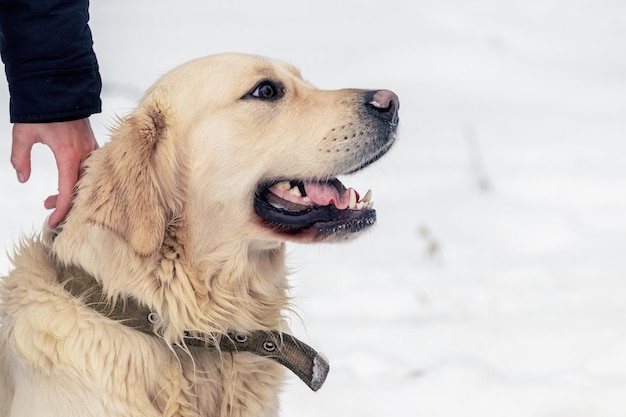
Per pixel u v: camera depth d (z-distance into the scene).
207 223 4.70
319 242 4.90
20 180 4.90
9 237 8.53
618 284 8.38
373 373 6.63
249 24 20.22
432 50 17.88
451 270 9.02
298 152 4.89
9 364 4.60
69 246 4.53
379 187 11.74
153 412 4.46
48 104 4.64
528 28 21.53
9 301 4.62
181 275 4.59
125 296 4.48
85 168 4.64
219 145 4.76
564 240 9.91
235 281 4.75
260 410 4.80
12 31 4.58
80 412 4.35
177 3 22.20
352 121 4.95
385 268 9.06
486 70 17.47
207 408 4.66
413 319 7.79
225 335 4.68
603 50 20.09
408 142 13.91
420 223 10.39
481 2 23.22
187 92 4.78
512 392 6.17
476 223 10.41
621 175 12.20
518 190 11.70
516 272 8.80
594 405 5.98
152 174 4.53
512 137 14.34
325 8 21.86
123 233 4.43
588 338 7.15
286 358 4.80
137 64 16.28
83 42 4.70
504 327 7.48
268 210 4.87
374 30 19.81
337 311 7.96
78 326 4.41
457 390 6.23
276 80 4.94
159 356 4.52
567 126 15.01
